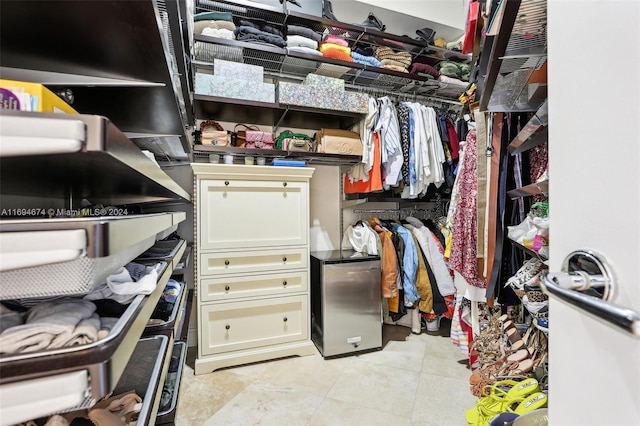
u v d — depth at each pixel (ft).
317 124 8.28
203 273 6.28
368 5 8.35
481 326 5.83
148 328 3.58
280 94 6.84
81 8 1.61
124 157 1.39
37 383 1.10
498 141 4.74
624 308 0.88
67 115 1.14
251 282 6.66
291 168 6.82
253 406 5.09
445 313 7.84
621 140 1.10
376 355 6.95
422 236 8.07
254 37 6.57
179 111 3.56
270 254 6.79
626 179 1.08
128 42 1.98
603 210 1.18
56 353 1.19
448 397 5.30
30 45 1.94
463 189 5.93
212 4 6.37
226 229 6.47
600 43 1.20
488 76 3.33
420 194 8.48
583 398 1.30
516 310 5.40
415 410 4.96
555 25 1.49
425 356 6.87
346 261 7.09
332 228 9.09
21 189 2.23
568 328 1.41
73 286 1.19
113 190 2.73
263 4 6.57
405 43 8.04
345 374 6.10
